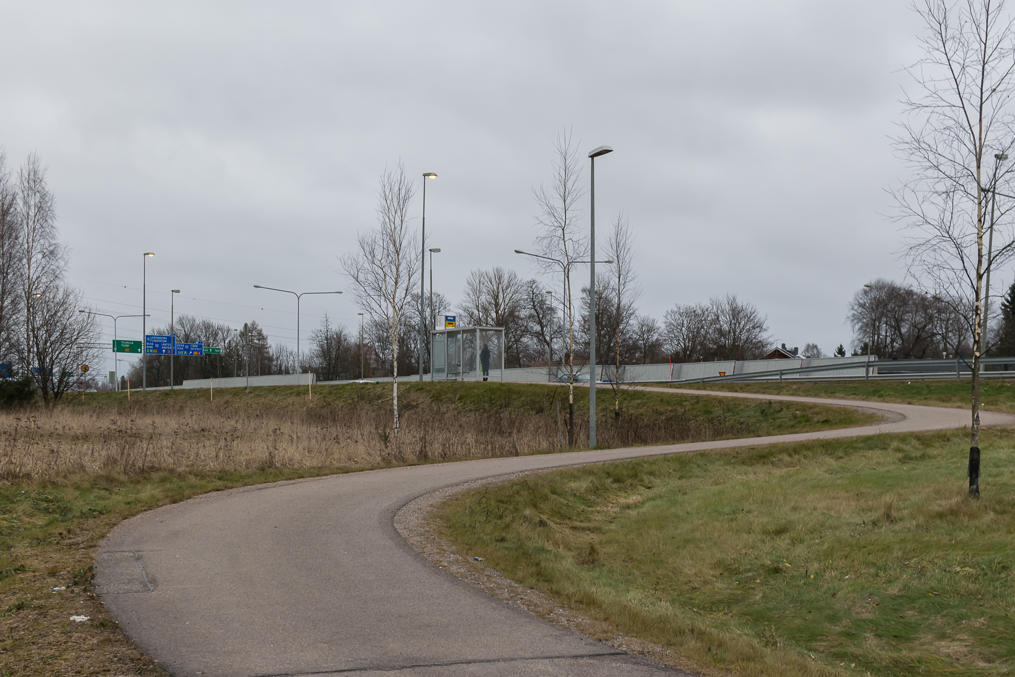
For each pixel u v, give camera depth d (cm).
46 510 1202
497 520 1338
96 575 823
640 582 1198
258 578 823
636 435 2862
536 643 638
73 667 543
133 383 10506
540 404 3869
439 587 812
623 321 3259
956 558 1109
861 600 1047
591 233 2564
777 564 1226
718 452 2097
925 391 3353
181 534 1055
